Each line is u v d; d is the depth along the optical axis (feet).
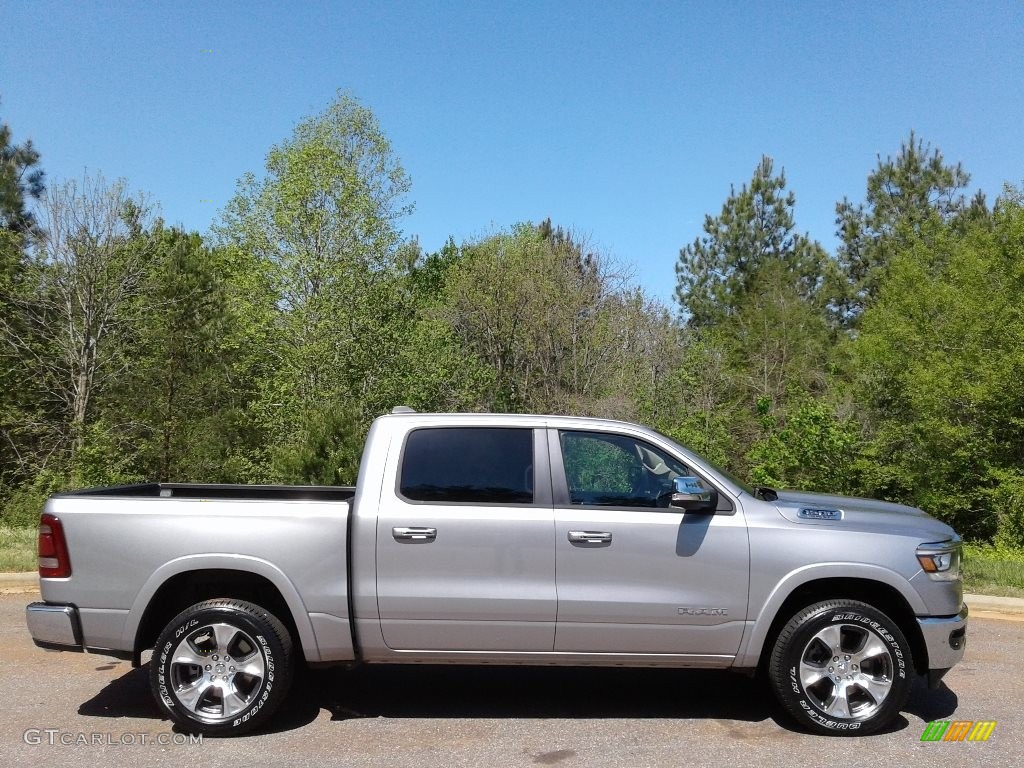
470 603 16.93
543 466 17.72
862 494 47.39
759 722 17.85
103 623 16.98
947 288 50.24
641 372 71.77
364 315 65.05
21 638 24.06
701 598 17.12
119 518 17.15
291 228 67.87
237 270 72.18
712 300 114.21
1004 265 50.11
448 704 18.89
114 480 59.52
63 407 79.05
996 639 25.27
